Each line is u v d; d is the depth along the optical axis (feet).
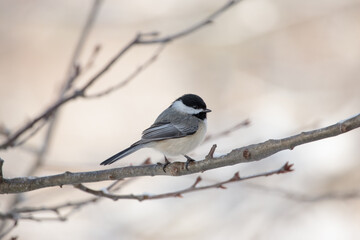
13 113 49.06
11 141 20.21
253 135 45.80
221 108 51.85
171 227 38.78
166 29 55.06
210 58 55.11
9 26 52.03
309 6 53.78
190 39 55.31
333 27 53.26
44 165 27.89
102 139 49.65
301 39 53.88
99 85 53.16
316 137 16.11
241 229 38.37
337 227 37.88
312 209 38.99
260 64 54.13
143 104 52.75
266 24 54.44
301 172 41.11
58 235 37.47
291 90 51.60
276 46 54.44
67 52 53.31
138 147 22.49
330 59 52.65
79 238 37.47
